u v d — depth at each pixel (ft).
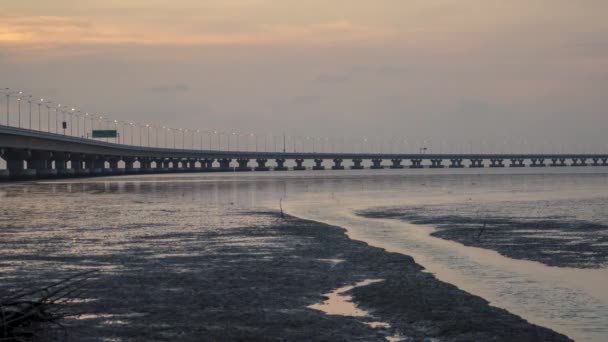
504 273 98.12
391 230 159.84
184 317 71.41
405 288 85.35
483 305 75.46
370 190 384.27
